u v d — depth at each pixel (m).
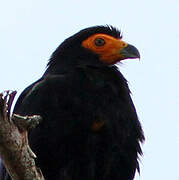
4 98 8.09
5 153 8.36
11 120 8.27
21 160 8.43
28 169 8.50
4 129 8.21
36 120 8.48
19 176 8.52
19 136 8.38
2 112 8.13
